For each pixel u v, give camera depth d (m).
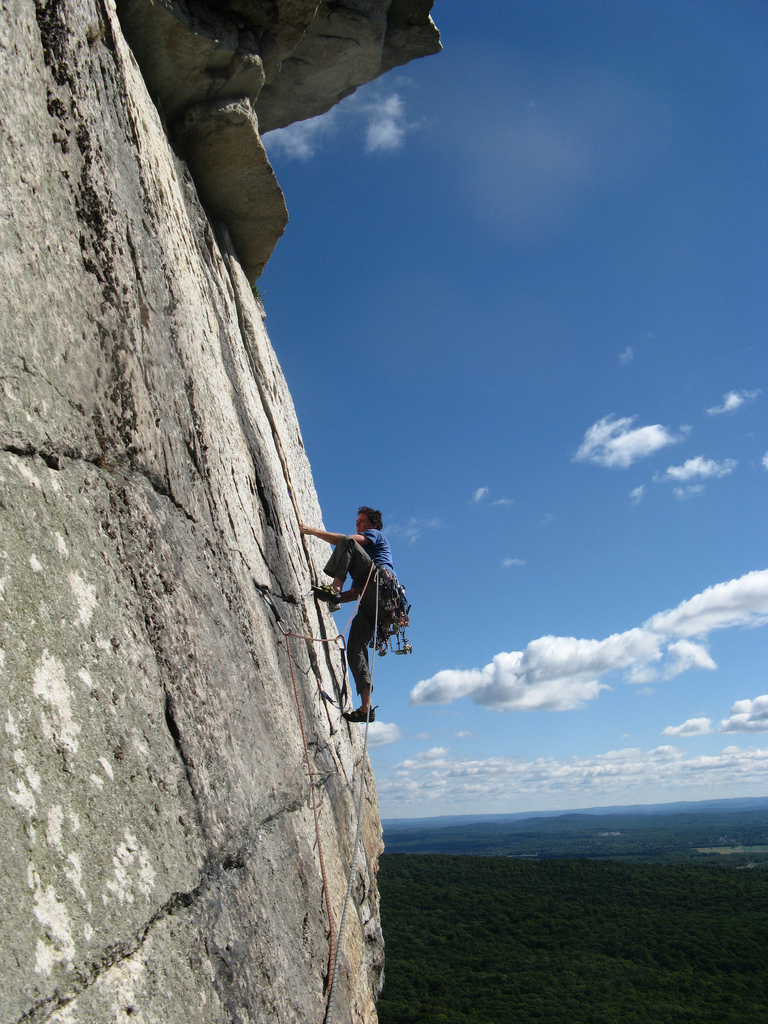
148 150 3.08
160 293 2.84
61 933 1.33
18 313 1.73
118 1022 1.41
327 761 4.45
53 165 2.06
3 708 1.36
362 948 5.12
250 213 5.05
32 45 2.05
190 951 1.83
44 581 1.63
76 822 1.49
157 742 1.96
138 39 3.63
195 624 2.49
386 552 5.29
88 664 1.72
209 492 3.10
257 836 2.63
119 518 2.11
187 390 3.01
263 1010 2.18
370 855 6.96
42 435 1.77
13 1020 1.13
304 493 6.43
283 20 4.16
